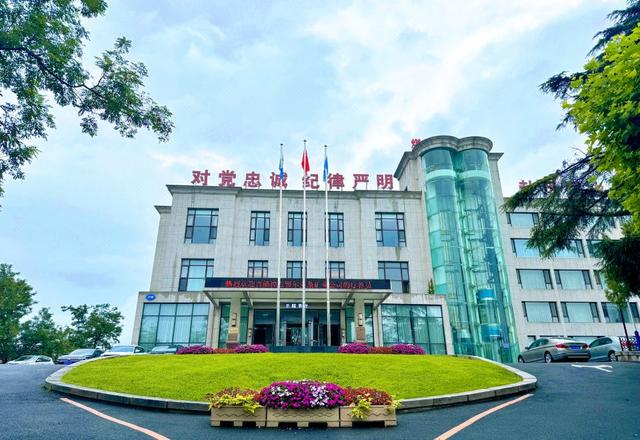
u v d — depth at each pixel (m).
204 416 9.01
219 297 28.75
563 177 15.14
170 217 35.88
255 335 31.33
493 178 40.69
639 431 7.04
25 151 9.29
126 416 8.73
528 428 7.49
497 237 35.81
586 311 39.78
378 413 8.12
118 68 9.50
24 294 50.91
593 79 6.43
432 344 32.31
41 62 8.66
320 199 37.94
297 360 15.18
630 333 39.44
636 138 6.20
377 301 30.83
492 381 12.42
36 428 7.38
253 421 8.06
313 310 32.09
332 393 8.38
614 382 12.44
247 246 35.66
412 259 36.75
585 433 7.03
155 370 13.51
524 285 40.03
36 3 8.50
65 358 24.69
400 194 38.44
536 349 22.22
